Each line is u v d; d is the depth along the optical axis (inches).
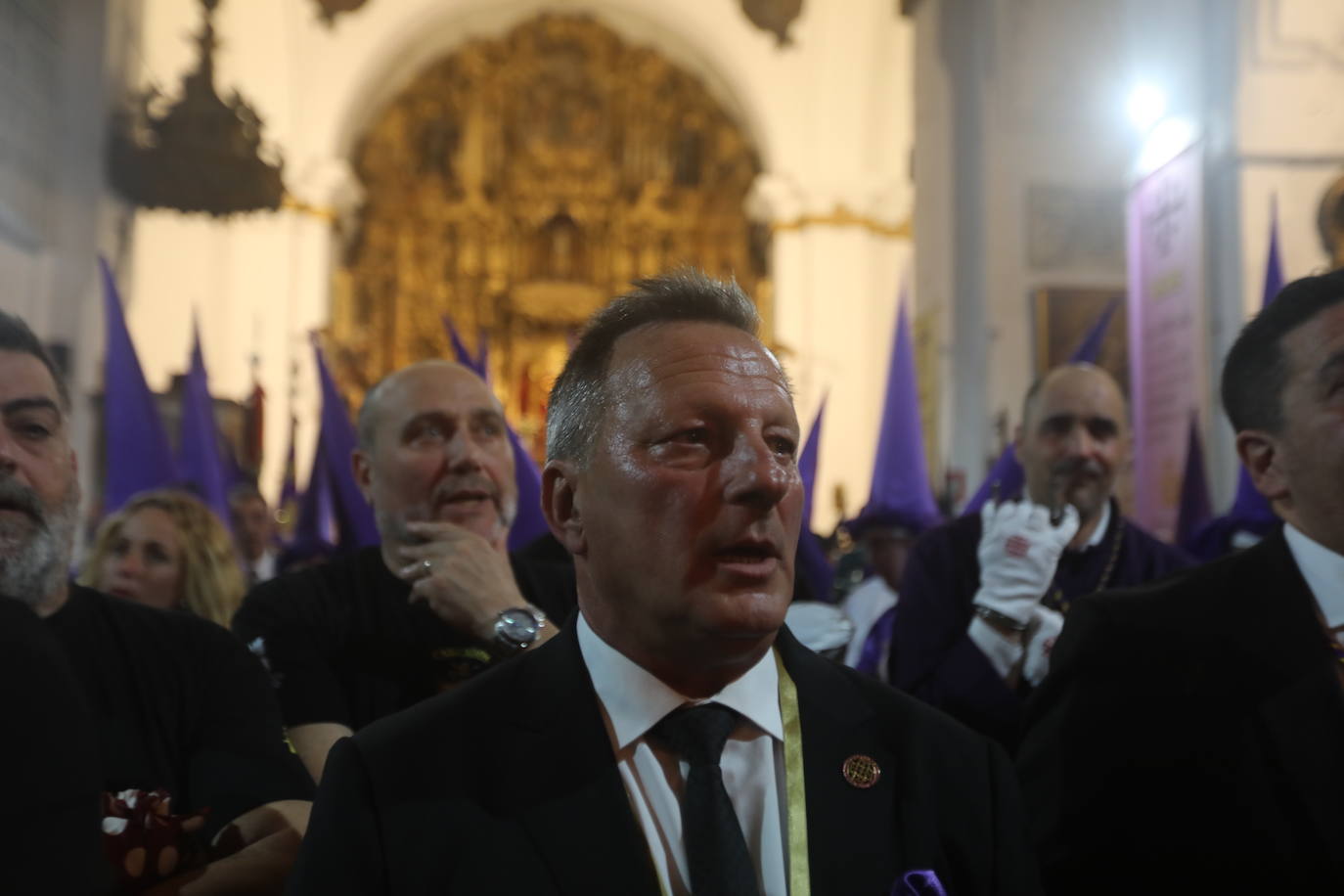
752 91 850.8
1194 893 66.7
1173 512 267.3
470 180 912.9
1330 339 67.5
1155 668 70.2
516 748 54.4
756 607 51.8
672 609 52.3
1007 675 99.2
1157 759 68.5
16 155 447.5
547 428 60.1
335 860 51.4
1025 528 100.9
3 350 73.2
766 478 51.6
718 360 54.4
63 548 74.4
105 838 66.6
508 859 51.2
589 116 924.6
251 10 791.7
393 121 911.7
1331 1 287.3
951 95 424.8
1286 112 285.6
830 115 839.1
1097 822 69.6
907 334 205.8
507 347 896.3
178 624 85.2
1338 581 68.5
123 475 186.7
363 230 903.7
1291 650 67.7
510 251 914.7
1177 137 297.4
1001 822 56.4
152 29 624.4
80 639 79.9
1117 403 117.6
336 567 105.9
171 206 533.3
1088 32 395.9
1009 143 390.6
